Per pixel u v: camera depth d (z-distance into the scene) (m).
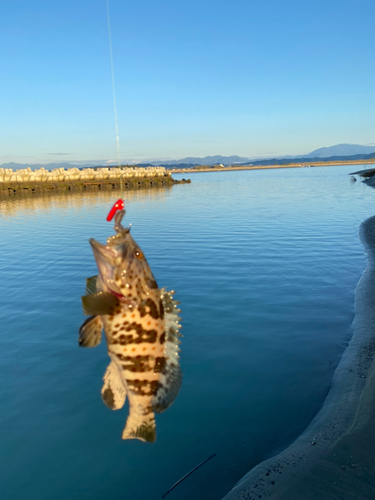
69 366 0.85
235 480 0.55
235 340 0.95
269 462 0.57
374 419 0.64
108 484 0.56
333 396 0.72
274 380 0.79
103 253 0.32
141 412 0.33
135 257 0.33
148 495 0.53
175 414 0.69
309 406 0.71
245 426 0.66
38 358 0.89
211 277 1.45
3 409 0.71
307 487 0.52
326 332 0.99
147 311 0.33
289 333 0.99
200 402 0.72
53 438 0.64
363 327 1.00
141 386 0.33
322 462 0.56
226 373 0.81
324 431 0.63
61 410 0.71
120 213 0.33
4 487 0.55
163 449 0.62
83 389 0.77
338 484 0.53
